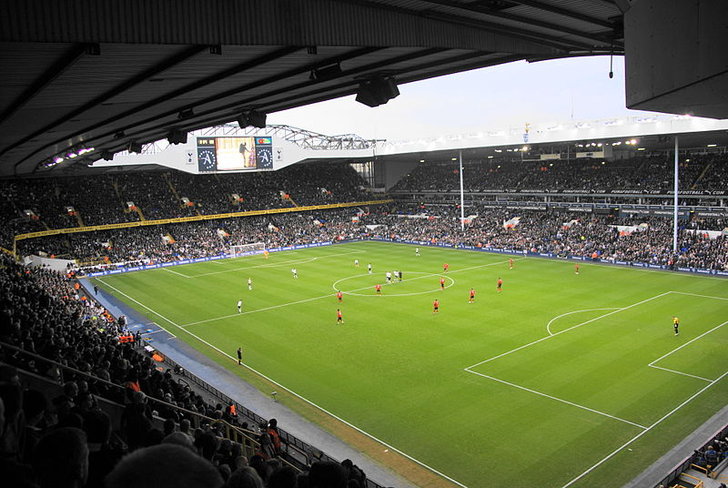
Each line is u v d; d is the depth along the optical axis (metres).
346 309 50.03
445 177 112.12
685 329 40.50
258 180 108.62
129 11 10.39
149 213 91.06
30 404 5.46
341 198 112.62
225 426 16.72
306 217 106.88
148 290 61.75
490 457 24.19
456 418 27.95
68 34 9.75
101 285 65.12
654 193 76.88
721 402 28.56
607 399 29.30
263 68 16.84
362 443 25.91
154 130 32.75
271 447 15.61
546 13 15.24
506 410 28.55
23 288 29.92
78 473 3.13
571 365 34.19
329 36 12.97
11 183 83.19
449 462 23.94
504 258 75.25
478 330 41.97
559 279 59.75
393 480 22.64
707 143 79.19
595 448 24.53
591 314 45.16
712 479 21.31
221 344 41.66
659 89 8.45
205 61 14.96
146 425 7.28
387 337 41.38
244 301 54.72
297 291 58.38
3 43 10.61
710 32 6.93
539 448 24.72
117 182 95.38
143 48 12.66
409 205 113.69
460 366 34.84
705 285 54.72
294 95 23.50
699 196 72.44
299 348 39.84
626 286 55.19
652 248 68.50
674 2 7.89
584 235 77.75
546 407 28.69
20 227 75.44
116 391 12.13
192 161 87.62
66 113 22.27
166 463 2.44
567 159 95.19
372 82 19.78
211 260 82.50
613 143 80.38
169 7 10.78
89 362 16.84
